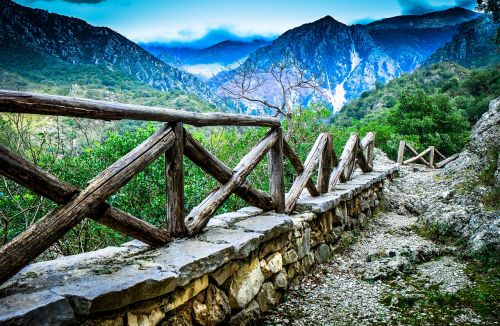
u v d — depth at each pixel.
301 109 11.52
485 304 3.34
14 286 1.92
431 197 7.64
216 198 3.31
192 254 2.55
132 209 5.47
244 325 2.95
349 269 4.53
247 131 9.71
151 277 2.08
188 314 2.43
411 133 19.28
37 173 1.87
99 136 5.71
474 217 5.33
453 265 4.43
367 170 8.79
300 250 4.14
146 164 2.51
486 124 8.65
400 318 3.19
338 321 3.17
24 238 1.80
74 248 4.99
